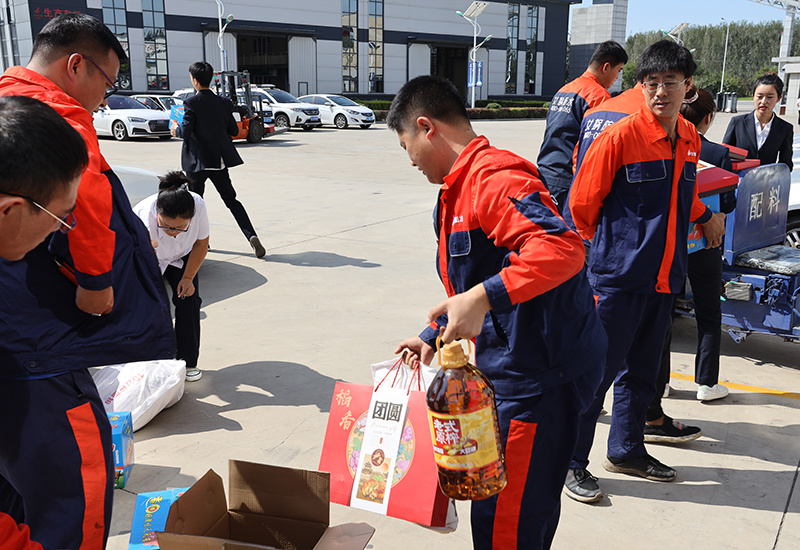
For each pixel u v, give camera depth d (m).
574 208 2.63
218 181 6.12
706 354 3.45
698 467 2.91
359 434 1.82
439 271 1.84
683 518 2.54
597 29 62.78
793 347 4.29
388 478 1.77
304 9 41.34
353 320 4.66
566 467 1.82
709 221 3.01
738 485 2.77
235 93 18.44
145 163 13.62
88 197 1.55
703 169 3.49
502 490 1.78
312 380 3.70
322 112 26.19
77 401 1.67
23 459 1.59
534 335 1.70
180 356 3.65
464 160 1.64
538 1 52.06
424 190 10.39
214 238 7.21
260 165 13.65
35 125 1.22
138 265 1.78
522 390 1.74
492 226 1.59
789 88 40.38
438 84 1.67
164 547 1.55
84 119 1.73
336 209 8.81
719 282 3.33
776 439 3.13
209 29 38.19
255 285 5.50
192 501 1.70
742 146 4.97
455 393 1.53
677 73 2.35
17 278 1.57
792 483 2.78
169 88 37.78
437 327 1.85
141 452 2.95
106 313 1.70
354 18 43.66
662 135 2.44
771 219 4.02
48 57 1.82
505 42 51.00
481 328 1.66
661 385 3.06
